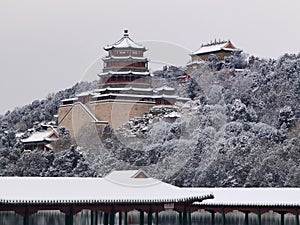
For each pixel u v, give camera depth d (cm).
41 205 5647
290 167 12675
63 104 16512
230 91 16688
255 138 13812
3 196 5484
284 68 17338
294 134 14488
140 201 5916
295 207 7275
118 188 6009
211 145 11731
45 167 14900
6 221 10581
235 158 12544
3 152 16075
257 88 17075
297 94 16338
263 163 12656
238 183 12350
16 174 15075
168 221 9600
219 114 8031
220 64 19262
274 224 10275
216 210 7462
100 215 8469
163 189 6241
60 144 15350
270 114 16062
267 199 7312
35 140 17338
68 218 5822
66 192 5766
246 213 7738
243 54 19712
